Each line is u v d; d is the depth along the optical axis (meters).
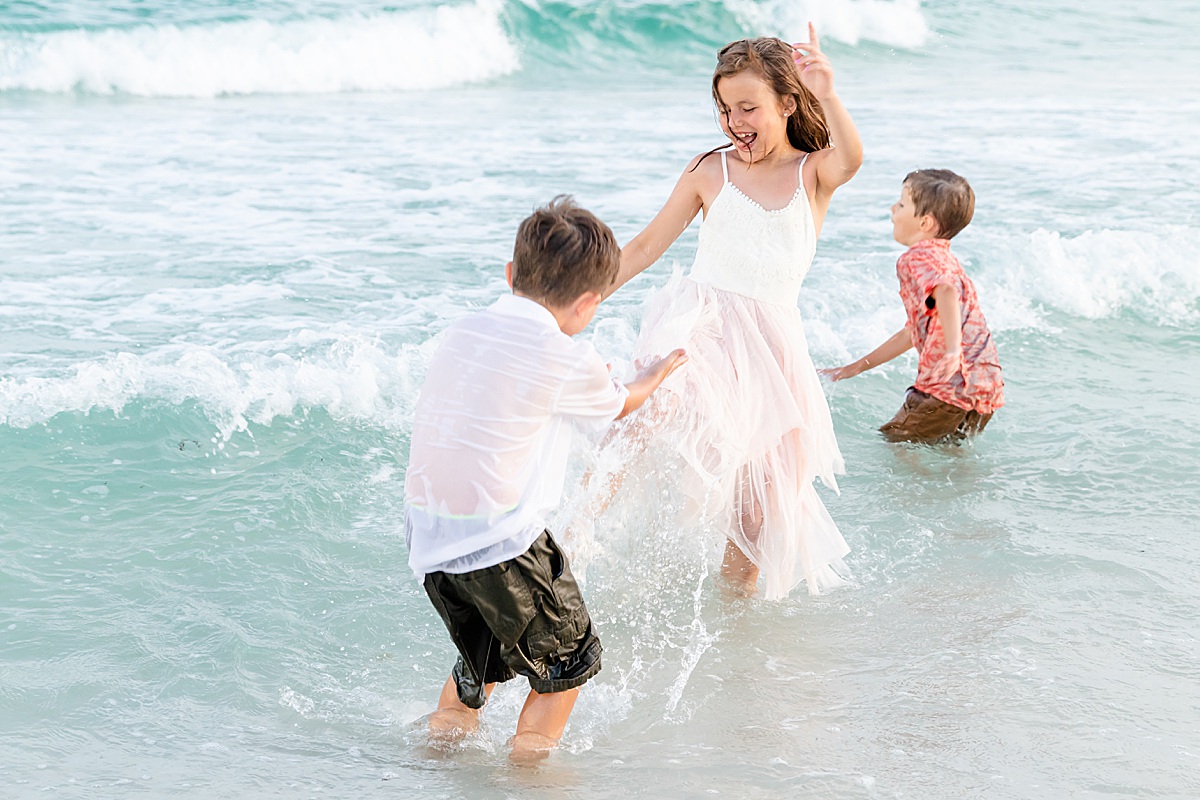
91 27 14.98
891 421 5.09
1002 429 5.13
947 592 3.68
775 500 3.59
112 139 11.00
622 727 2.94
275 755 2.77
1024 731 2.84
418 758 2.78
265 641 3.32
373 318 6.11
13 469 4.32
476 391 2.68
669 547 3.74
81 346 5.54
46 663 3.14
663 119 12.70
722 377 3.58
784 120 3.55
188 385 5.00
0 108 12.77
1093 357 6.01
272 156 10.39
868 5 19.62
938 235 5.05
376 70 15.91
